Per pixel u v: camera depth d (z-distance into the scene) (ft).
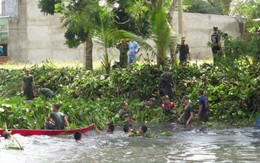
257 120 78.59
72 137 68.90
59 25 180.14
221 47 96.12
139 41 99.55
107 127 77.00
